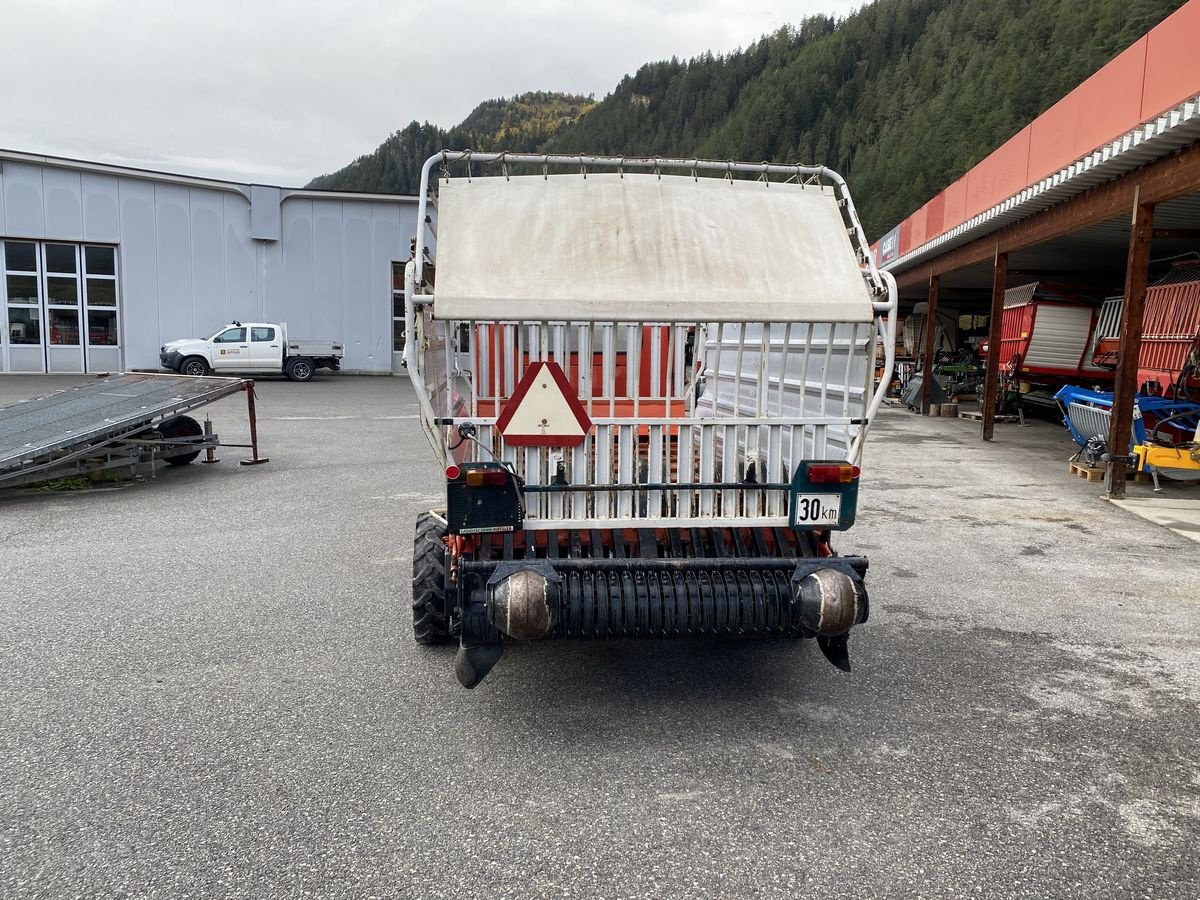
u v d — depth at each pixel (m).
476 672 3.52
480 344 3.75
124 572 5.95
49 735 3.51
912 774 3.23
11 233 24.34
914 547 6.80
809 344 3.67
